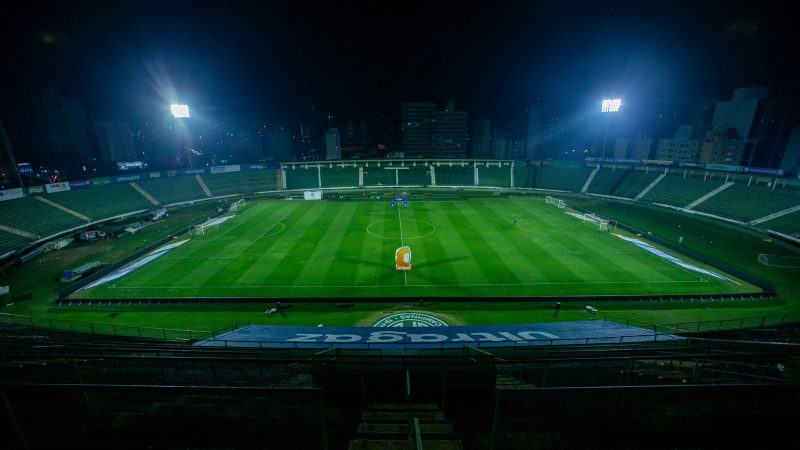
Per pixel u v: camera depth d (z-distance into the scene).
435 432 9.28
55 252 47.81
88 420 8.93
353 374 11.70
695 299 33.59
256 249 46.94
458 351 16.52
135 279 38.44
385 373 11.66
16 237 49.88
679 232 53.22
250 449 8.51
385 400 11.74
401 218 61.97
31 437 8.49
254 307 32.88
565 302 33.12
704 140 114.56
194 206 76.25
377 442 8.91
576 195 83.38
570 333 23.56
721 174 66.50
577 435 8.28
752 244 48.03
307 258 43.59
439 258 43.22
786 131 116.88
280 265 41.66
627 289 35.19
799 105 113.69
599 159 88.88
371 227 56.41
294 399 10.95
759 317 30.09
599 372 15.91
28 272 41.69
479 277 38.03
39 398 10.09
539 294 34.31
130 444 8.39
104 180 70.00
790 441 7.61
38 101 140.75
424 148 178.62
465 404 11.58
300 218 62.78
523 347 18.02
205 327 29.50
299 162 101.50
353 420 9.62
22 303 34.06
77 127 154.88
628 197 76.31
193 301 33.91
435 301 33.38
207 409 9.63
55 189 61.78
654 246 47.12
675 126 156.88
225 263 42.44
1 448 6.66
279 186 94.94
